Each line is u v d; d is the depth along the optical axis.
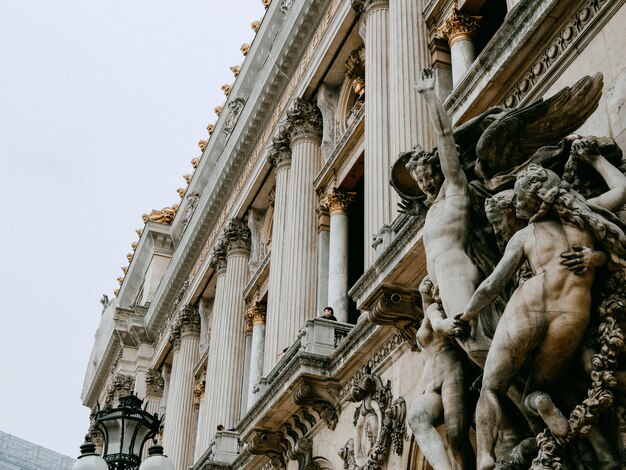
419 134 19.05
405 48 20.56
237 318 31.80
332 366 18.88
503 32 13.40
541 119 10.91
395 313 14.51
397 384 16.16
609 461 8.72
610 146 10.16
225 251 34.28
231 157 33.88
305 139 27.66
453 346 10.71
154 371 45.00
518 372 9.48
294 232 25.75
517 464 9.11
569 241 9.21
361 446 16.97
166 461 15.09
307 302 24.48
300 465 19.83
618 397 8.84
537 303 9.10
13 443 69.25
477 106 14.13
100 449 45.72
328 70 27.28
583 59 12.02
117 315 50.44
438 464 9.93
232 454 26.53
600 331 8.95
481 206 11.12
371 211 19.20
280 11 32.78
